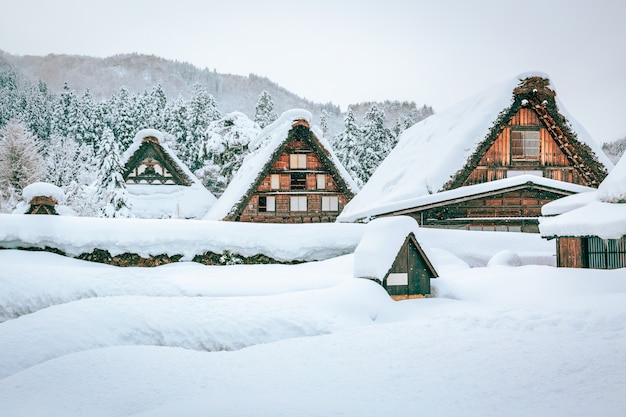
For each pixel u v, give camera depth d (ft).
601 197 60.03
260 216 111.65
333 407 22.36
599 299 40.42
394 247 51.96
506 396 22.79
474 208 88.02
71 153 183.62
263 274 61.82
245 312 44.73
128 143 236.02
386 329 39.70
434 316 44.19
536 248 73.51
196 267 67.31
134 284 54.24
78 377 30.91
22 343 37.83
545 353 28.84
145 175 140.36
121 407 25.55
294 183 113.19
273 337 41.96
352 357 32.53
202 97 237.45
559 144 94.89
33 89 400.26
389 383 26.35
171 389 28.02
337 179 112.88
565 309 39.24
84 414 24.77
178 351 37.06
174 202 133.49
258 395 25.29
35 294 50.88
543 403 21.44
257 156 119.55
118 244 68.49
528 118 94.68
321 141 109.60
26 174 159.43
